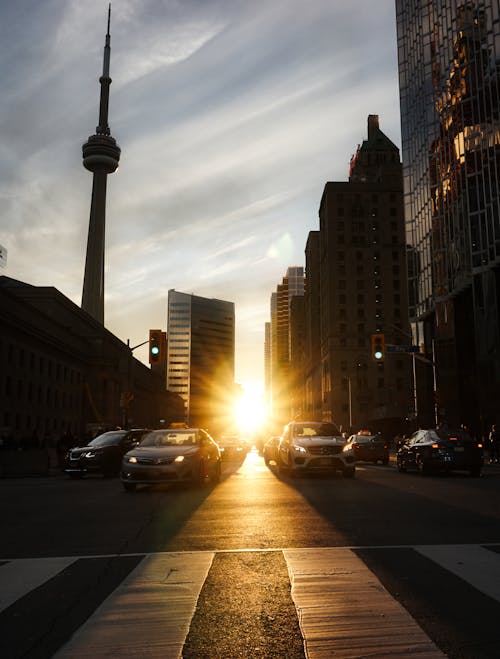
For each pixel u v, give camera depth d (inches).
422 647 145.7
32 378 2519.7
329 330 4505.4
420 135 2518.5
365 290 4530.0
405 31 2701.8
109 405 3447.3
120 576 224.4
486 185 1991.9
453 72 2220.7
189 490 589.6
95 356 3395.7
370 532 318.7
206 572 227.6
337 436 791.1
